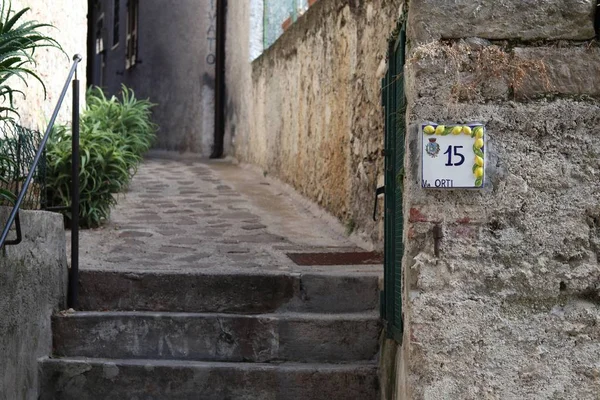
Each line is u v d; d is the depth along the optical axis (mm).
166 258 5117
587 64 2820
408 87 2916
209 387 3963
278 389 3936
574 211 2816
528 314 2826
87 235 5820
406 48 3137
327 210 6551
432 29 2836
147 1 14539
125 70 15664
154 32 14281
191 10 12961
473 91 2828
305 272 4426
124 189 7684
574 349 2812
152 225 6336
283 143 8359
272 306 4352
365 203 5484
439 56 2826
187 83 13047
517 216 2830
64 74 6531
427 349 2834
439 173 2807
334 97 6340
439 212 2842
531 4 2818
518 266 2824
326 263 4918
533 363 2818
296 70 7750
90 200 6031
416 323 2838
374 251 5203
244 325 4137
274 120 8828
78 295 4375
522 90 2826
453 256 2838
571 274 2811
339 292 4352
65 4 6566
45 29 5996
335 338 4105
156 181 8820
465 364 2828
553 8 2812
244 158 10672
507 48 2842
